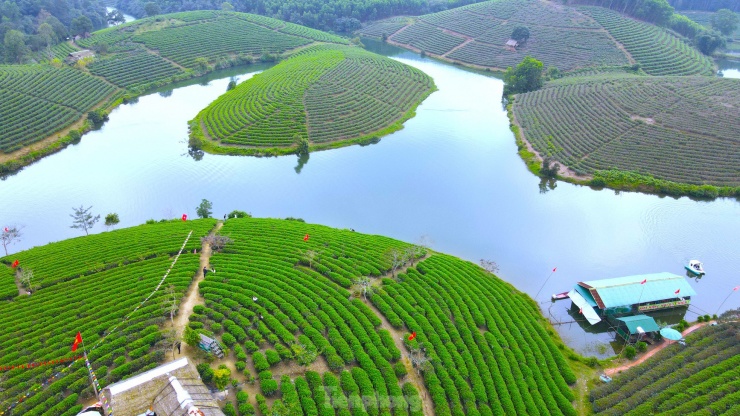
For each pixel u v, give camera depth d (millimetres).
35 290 70188
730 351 64312
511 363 62750
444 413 54375
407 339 63844
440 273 77938
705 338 67125
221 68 196125
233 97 154500
